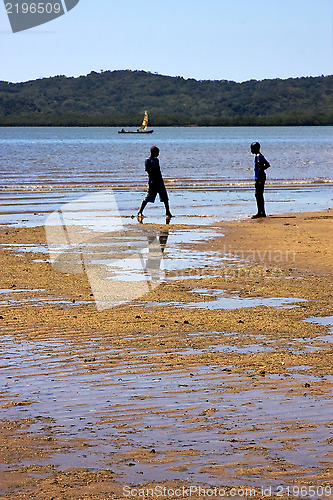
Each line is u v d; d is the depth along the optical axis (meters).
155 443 10.42
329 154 130.00
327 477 9.34
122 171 77.62
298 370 13.87
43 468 9.61
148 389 12.75
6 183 60.41
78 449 10.22
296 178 71.38
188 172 77.62
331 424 11.09
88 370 13.84
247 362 14.38
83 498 8.77
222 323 17.58
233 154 127.50
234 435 10.69
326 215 40.06
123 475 9.41
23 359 14.54
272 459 9.85
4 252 28.16
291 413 11.55
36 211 42.38
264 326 17.30
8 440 10.52
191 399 12.23
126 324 17.44
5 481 9.23
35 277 23.33
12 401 12.14
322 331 16.89
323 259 26.38
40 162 94.94
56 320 17.80
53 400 12.20
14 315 18.30
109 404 12.00
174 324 17.47
